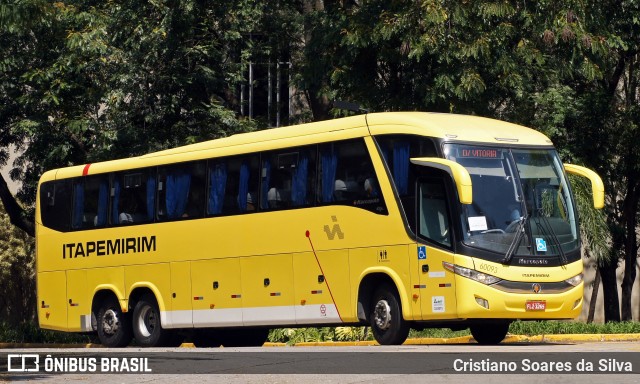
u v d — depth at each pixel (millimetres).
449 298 23547
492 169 24328
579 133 36812
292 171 26734
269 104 41875
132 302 30359
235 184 28047
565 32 33125
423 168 24156
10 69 39438
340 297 25438
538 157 25094
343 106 28281
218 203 28359
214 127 38750
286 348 23844
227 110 38688
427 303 23875
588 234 35938
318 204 26031
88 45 37281
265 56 40406
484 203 23984
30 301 53281
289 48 40219
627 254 40000
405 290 24234
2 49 39125
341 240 25484
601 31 34375
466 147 24172
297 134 26828
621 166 37719
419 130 24391
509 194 24328
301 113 41469
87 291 31312
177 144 38344
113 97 37688
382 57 33906
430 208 24000
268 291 27000
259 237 27297
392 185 24578
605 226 36156
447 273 23562
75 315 31625
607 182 37594
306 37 38812
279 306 26766
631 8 36094
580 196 35781
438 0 32594
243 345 32000
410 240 24172
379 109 34906
